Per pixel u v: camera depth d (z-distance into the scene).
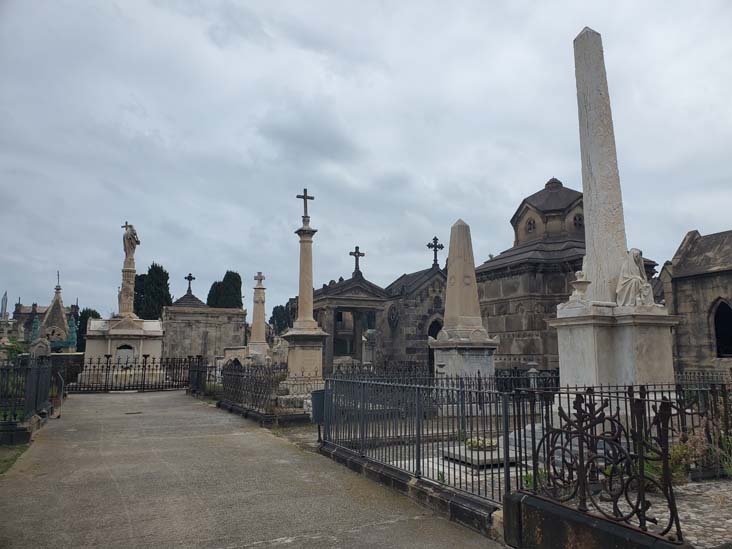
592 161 10.11
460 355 16.94
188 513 6.64
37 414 13.91
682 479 6.66
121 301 31.12
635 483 6.28
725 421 7.19
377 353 40.44
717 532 4.86
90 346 29.50
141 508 6.84
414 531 5.98
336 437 10.25
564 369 9.45
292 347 19.20
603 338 8.95
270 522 6.29
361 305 39.22
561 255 22.52
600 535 4.47
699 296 23.17
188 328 47.31
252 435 12.92
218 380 26.47
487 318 24.67
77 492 7.60
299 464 9.55
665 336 9.05
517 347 22.73
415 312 38.91
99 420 15.55
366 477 8.52
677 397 7.58
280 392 16.84
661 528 4.96
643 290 9.04
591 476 5.82
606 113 10.22
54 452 10.56
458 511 6.27
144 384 27.72
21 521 6.30
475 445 8.16
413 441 8.01
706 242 24.53
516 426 5.80
